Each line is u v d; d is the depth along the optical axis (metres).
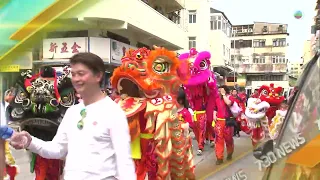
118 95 4.37
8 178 3.79
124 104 4.11
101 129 2.12
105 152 2.13
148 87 4.07
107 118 2.14
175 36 16.45
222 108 6.40
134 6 11.48
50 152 2.29
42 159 4.08
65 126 2.27
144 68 4.20
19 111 4.09
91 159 2.11
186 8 22.62
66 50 8.77
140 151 4.12
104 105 2.20
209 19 23.25
